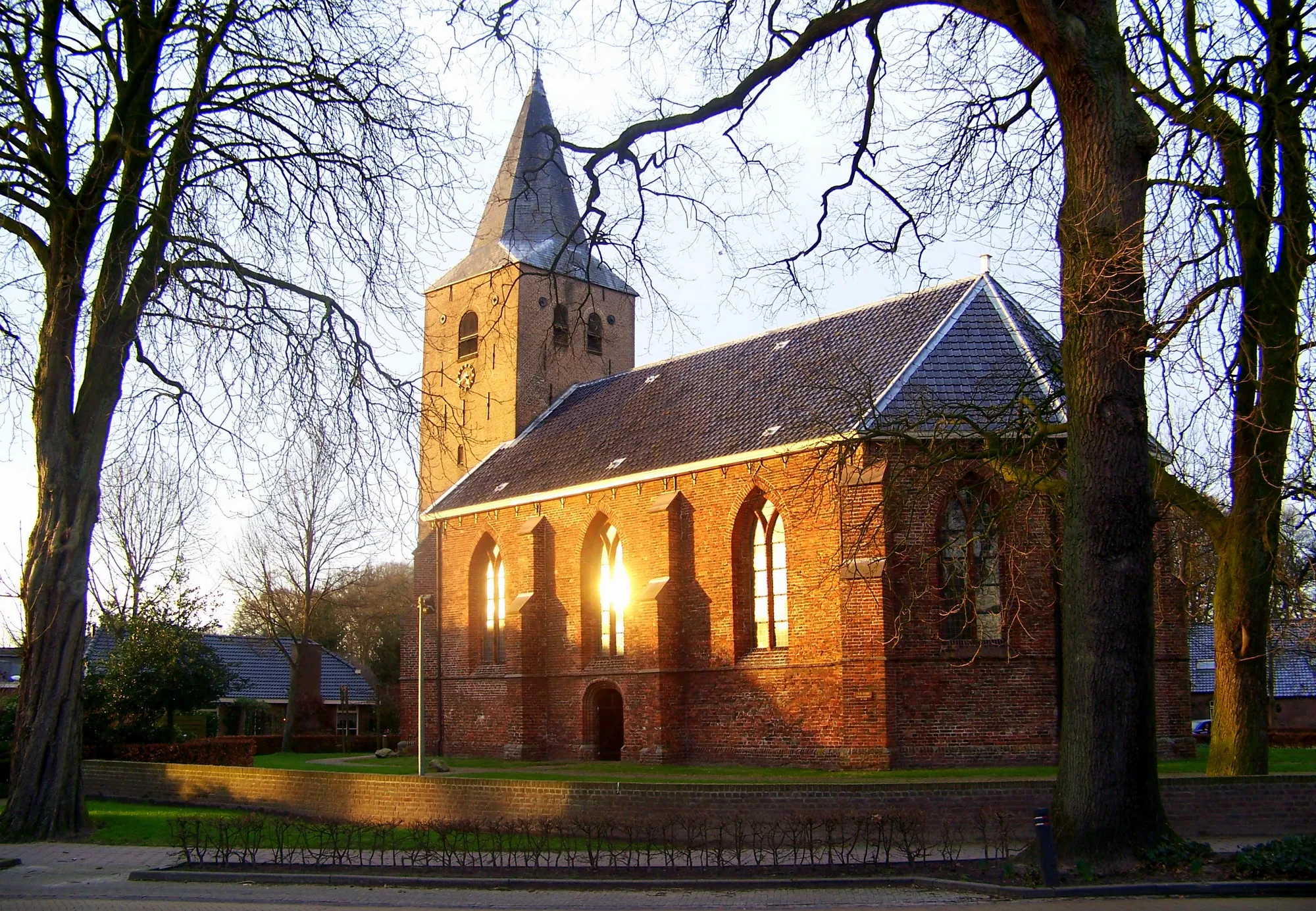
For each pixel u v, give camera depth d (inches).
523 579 1676.9
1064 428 848.3
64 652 869.2
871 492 1231.5
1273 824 818.2
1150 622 631.8
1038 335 1082.1
